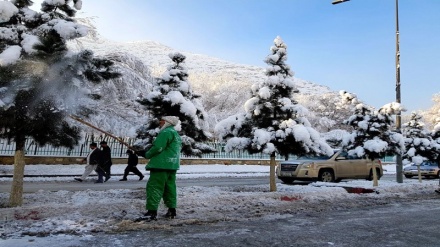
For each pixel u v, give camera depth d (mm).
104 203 6086
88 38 6961
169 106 10266
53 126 6281
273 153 9547
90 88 6969
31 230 4617
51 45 5797
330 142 16391
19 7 6520
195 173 21719
